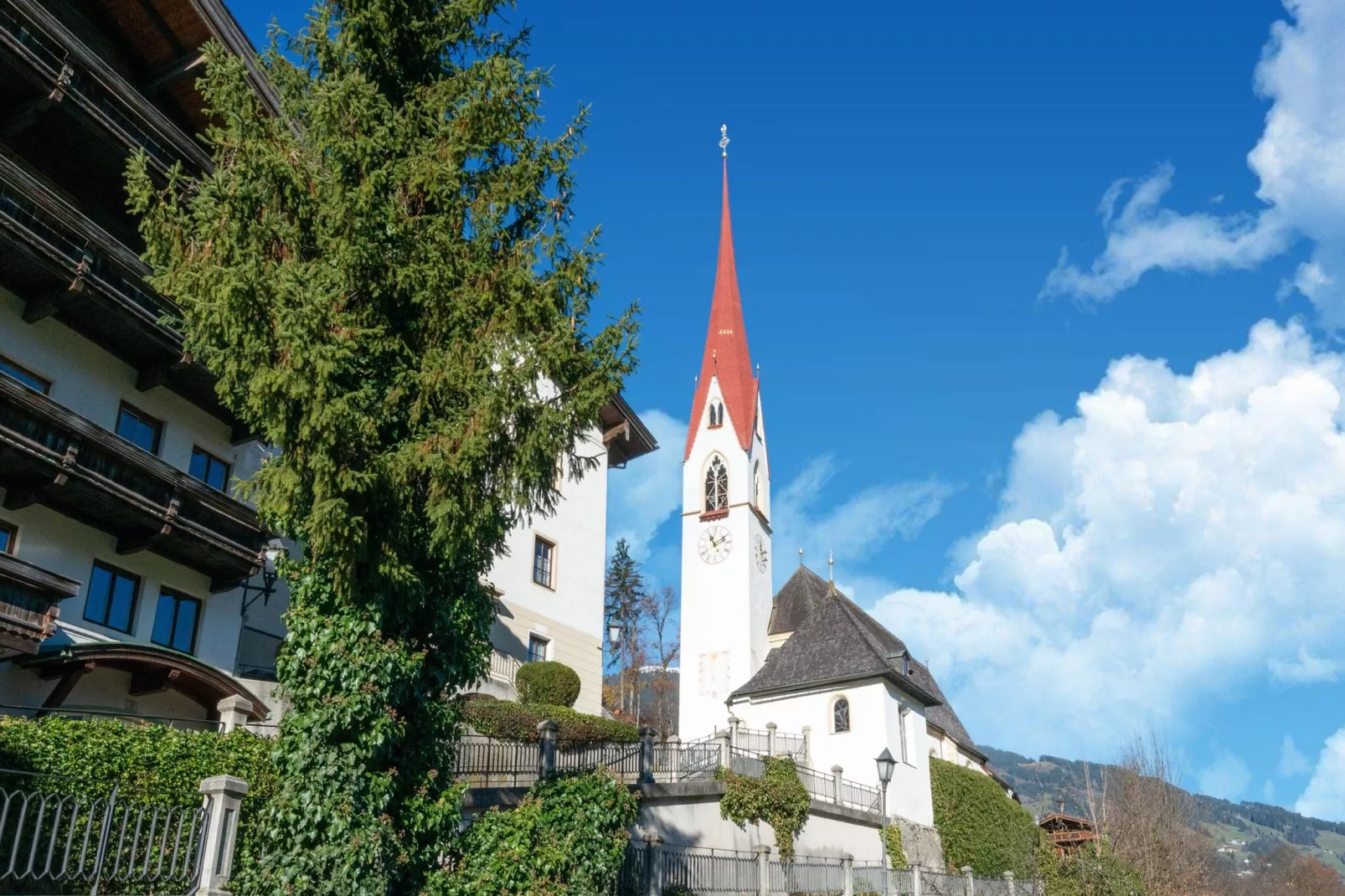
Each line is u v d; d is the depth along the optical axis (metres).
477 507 12.50
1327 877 101.69
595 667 37.25
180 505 20.89
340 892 11.42
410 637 13.15
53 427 18.05
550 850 13.13
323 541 11.52
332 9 13.98
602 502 39.88
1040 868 40.62
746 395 62.31
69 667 18.19
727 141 70.88
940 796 38.25
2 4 17.83
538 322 13.01
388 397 12.64
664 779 23.92
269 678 25.77
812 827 27.55
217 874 10.66
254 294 11.27
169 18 22.05
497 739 23.94
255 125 12.59
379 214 12.58
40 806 9.58
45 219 18.61
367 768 12.16
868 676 35.84
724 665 56.50
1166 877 46.66
